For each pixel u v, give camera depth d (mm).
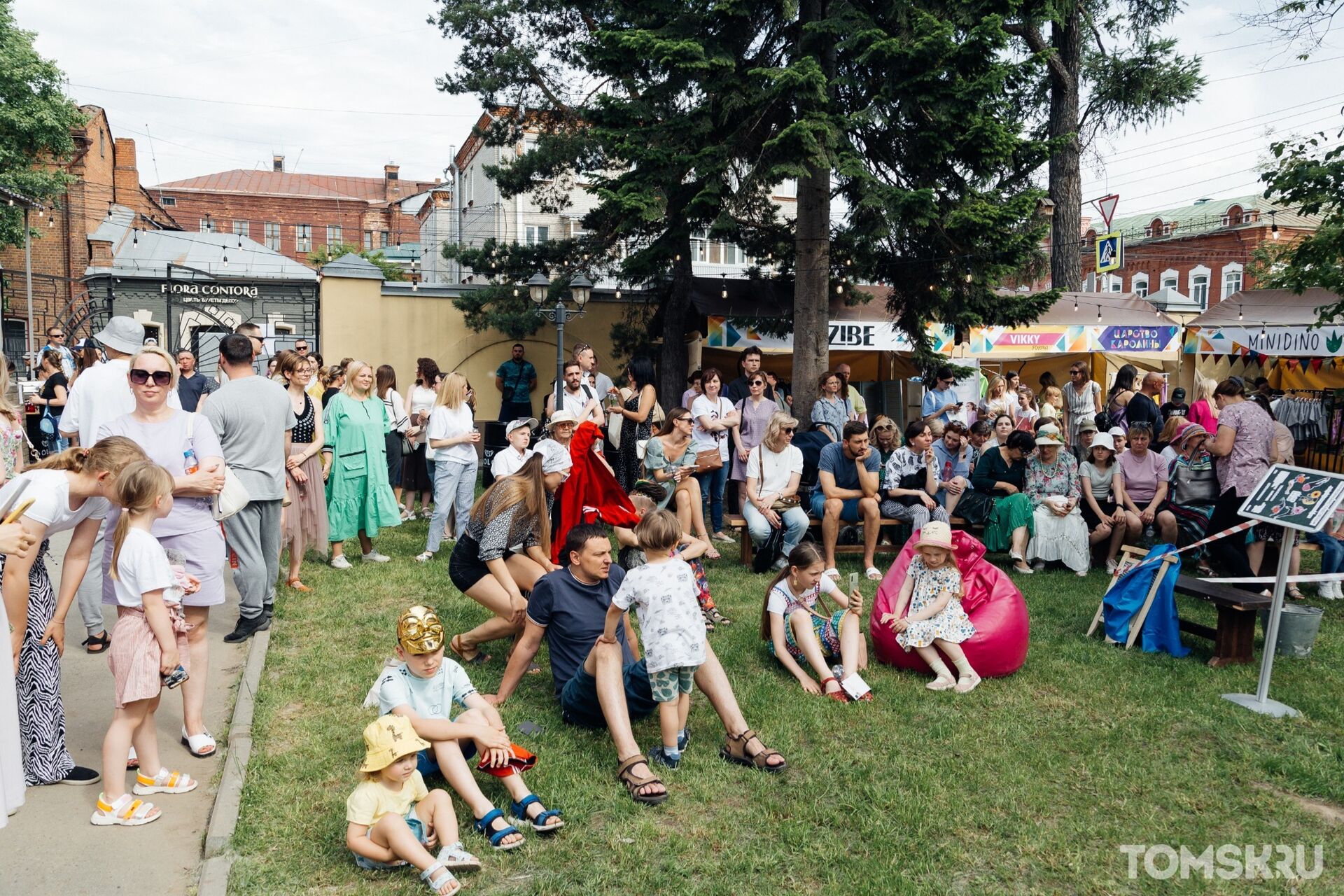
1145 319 17938
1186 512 8555
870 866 3613
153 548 3783
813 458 9359
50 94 29688
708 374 9828
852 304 15930
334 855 3564
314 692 5160
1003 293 13266
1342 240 8867
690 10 11234
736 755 4477
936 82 10617
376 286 16562
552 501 6090
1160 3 19672
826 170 11688
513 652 5004
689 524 7750
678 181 11320
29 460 12820
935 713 5164
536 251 16031
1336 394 11539
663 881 3482
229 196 64812
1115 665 6047
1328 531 7781
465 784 3746
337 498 7906
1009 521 8680
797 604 5684
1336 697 5535
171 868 3486
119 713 3791
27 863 3467
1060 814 4109
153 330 22938
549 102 16312
